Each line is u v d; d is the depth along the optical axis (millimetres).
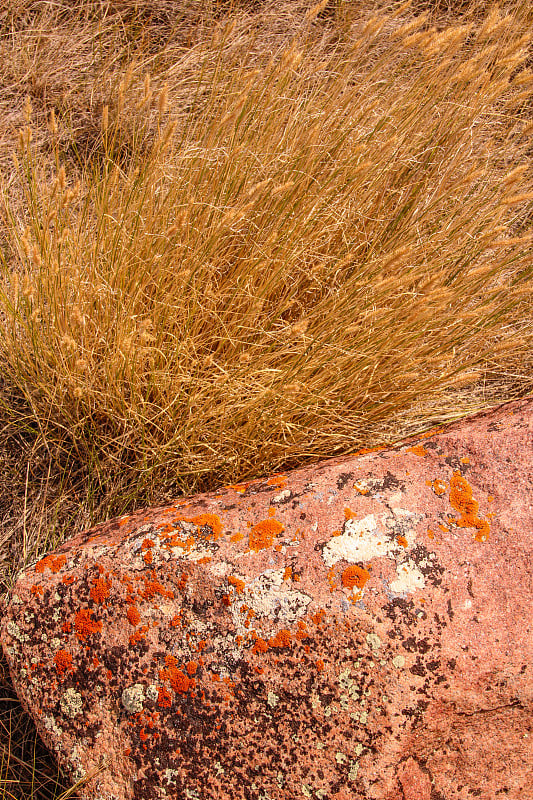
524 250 1631
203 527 1243
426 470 1260
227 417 1438
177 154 1578
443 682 1153
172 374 1444
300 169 1525
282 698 1164
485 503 1231
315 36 2012
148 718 1181
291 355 1506
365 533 1209
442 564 1193
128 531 1273
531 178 1762
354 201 1557
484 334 1582
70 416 1475
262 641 1176
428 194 1624
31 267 1498
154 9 2029
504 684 1161
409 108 1600
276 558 1207
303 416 1489
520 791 1173
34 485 1491
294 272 1570
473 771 1165
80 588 1230
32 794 1290
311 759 1150
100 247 1477
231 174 1516
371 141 1568
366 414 1514
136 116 1798
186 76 1903
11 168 1729
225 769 1161
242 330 1496
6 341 1472
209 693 1175
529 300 1619
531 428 1271
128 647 1200
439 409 1565
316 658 1165
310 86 1729
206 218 1497
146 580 1216
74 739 1199
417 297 1450
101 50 1885
